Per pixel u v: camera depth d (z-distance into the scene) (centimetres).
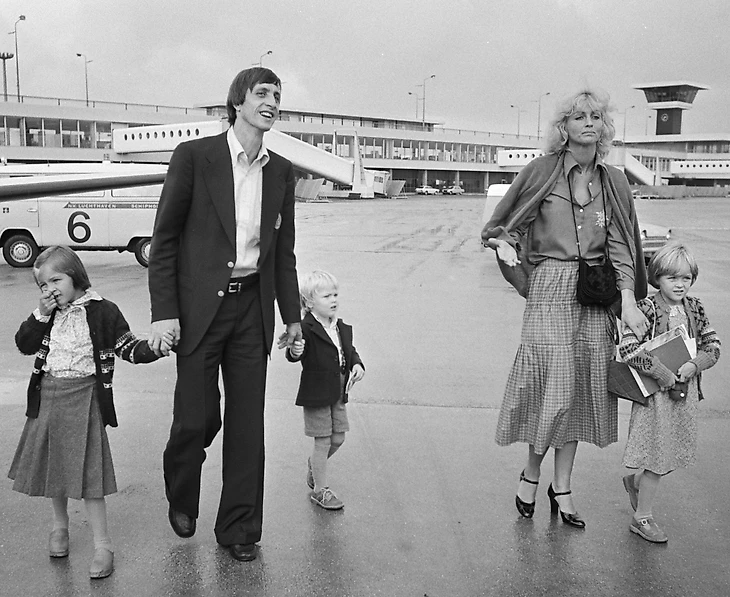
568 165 359
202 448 337
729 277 1341
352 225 2892
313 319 381
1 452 458
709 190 9212
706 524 372
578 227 360
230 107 329
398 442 483
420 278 1320
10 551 338
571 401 361
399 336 822
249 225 330
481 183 11006
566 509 372
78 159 6366
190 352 328
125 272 1370
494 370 675
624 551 344
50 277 317
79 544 345
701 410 556
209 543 347
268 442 481
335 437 395
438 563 331
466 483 419
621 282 355
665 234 1526
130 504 386
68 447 322
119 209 1407
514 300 1085
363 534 357
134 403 562
